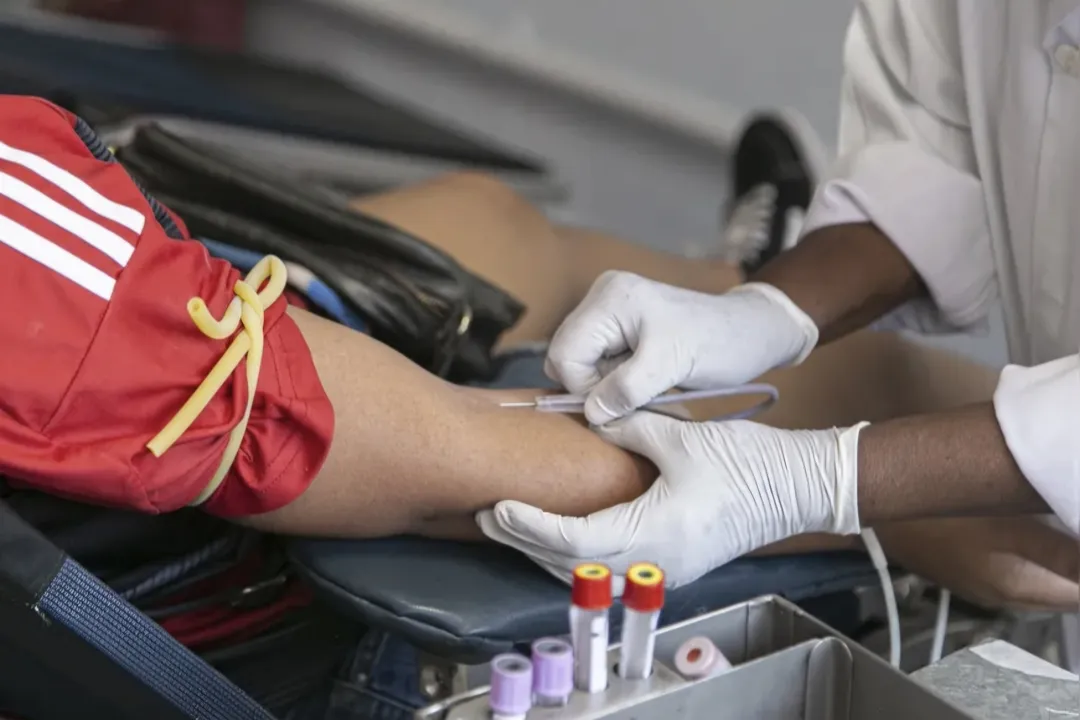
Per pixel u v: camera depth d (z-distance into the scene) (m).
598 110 2.53
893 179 1.14
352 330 0.90
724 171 2.36
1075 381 0.84
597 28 2.49
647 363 0.87
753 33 2.23
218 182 1.17
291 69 2.72
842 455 0.85
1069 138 1.01
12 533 0.64
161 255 0.75
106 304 0.70
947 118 1.18
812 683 0.75
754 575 0.96
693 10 2.31
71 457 0.67
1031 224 1.06
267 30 3.08
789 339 0.98
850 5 2.06
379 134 2.33
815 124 2.19
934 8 1.17
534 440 0.88
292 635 0.92
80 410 0.68
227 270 0.81
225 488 0.79
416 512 0.87
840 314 1.10
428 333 1.03
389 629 0.81
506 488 0.86
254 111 2.30
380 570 0.84
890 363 1.32
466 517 0.88
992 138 1.11
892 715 0.72
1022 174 1.06
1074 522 0.83
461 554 0.88
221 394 0.75
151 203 0.83
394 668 0.95
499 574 0.86
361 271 1.05
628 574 0.72
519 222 1.54
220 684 0.73
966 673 0.76
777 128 2.13
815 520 0.86
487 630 0.79
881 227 1.13
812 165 2.13
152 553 0.88
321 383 0.82
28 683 0.70
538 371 1.26
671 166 2.44
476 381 1.18
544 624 0.82
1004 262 1.15
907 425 0.87
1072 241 1.01
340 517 0.85
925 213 1.13
